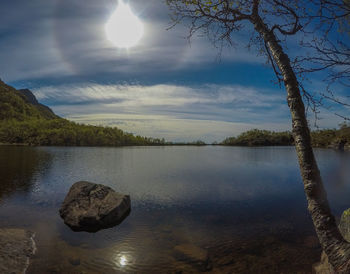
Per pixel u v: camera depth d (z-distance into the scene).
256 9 2.92
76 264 6.64
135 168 33.56
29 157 47.41
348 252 1.97
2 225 10.11
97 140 152.25
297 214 12.32
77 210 10.59
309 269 6.27
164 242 8.43
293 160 47.28
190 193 17.62
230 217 11.82
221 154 68.69
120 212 11.06
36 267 6.39
